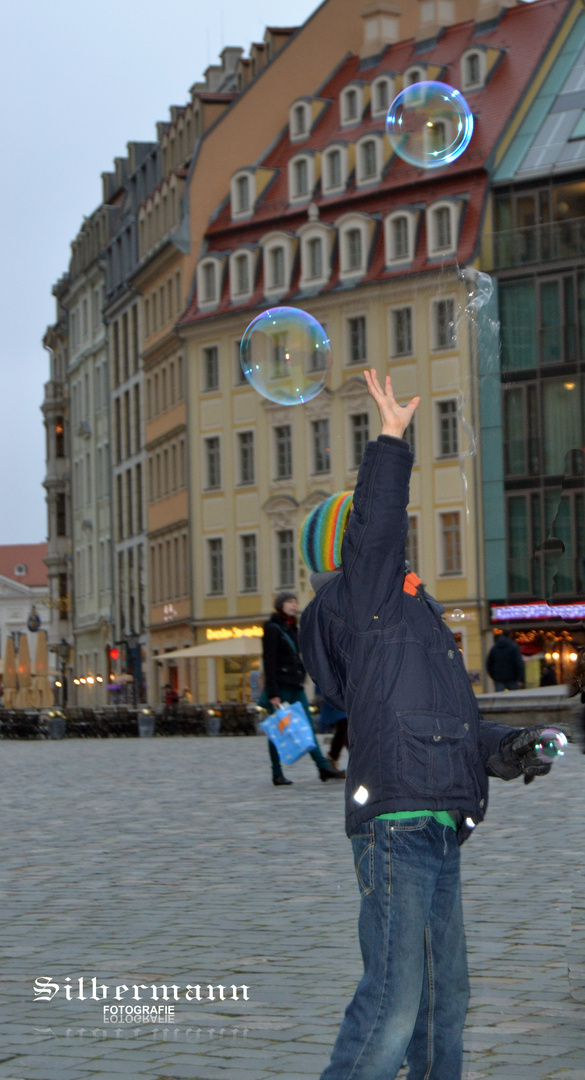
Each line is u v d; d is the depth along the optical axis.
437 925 4.23
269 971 6.84
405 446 4.30
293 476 57.22
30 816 15.24
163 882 9.90
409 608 4.29
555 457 15.36
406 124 10.19
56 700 84.31
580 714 5.97
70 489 85.38
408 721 4.15
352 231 54.66
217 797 16.55
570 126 50.09
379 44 59.56
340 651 4.33
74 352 83.69
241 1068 5.23
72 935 7.94
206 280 61.22
